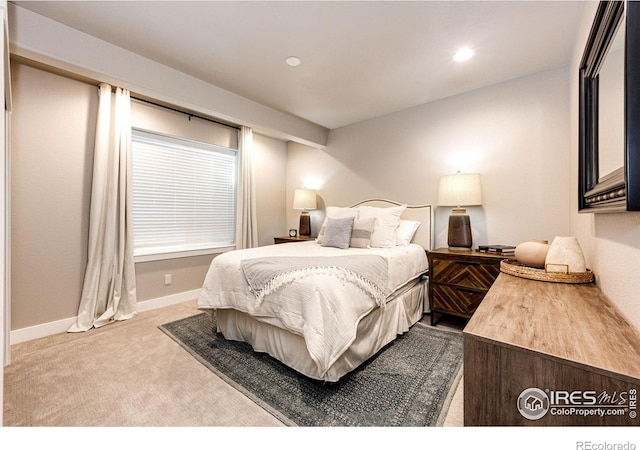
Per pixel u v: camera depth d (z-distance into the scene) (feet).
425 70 8.34
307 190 13.74
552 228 8.16
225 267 7.38
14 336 7.54
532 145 8.49
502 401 2.67
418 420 4.57
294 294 5.58
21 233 7.73
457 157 9.96
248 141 13.32
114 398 5.19
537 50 7.29
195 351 7.08
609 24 3.49
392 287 7.28
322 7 5.81
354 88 9.57
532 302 3.83
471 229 9.57
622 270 3.39
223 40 6.97
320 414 4.73
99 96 8.99
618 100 3.33
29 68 7.82
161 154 10.98
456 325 8.81
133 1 5.65
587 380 2.30
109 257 9.07
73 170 8.62
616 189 3.15
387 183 11.91
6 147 6.09
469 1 5.61
